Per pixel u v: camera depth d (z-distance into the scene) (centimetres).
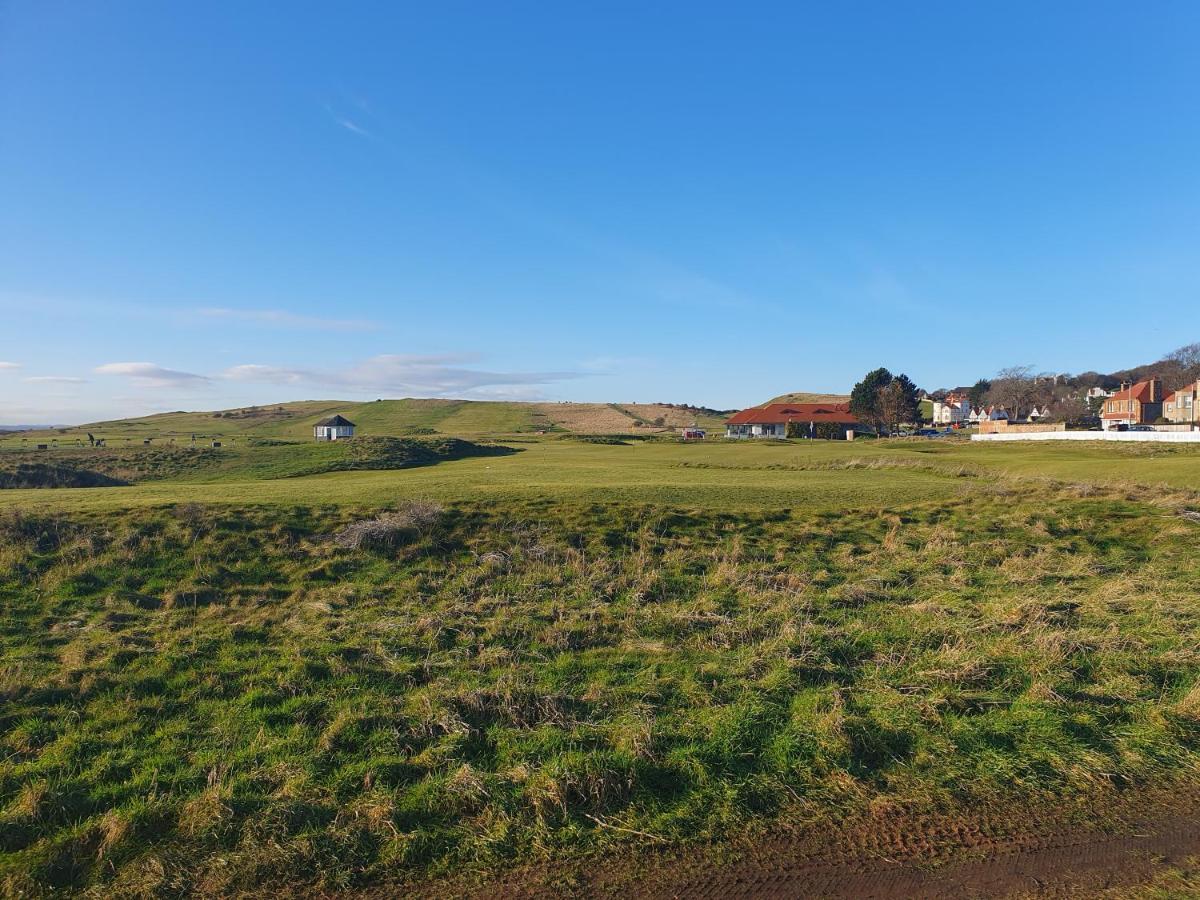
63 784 737
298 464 4988
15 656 1088
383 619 1253
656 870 620
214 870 624
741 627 1184
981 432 8919
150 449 5444
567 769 740
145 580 1478
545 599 1362
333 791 730
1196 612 1234
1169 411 9619
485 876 617
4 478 4031
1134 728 843
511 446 6881
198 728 872
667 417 15400
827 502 2197
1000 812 695
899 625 1195
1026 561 1619
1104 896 577
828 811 700
